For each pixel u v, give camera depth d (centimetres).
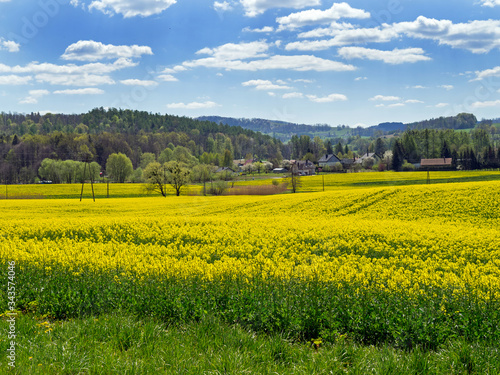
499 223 2745
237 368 638
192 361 668
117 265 1471
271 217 3189
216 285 1061
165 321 912
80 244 2094
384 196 3959
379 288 1053
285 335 816
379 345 799
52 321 959
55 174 11538
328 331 814
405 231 2303
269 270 1371
